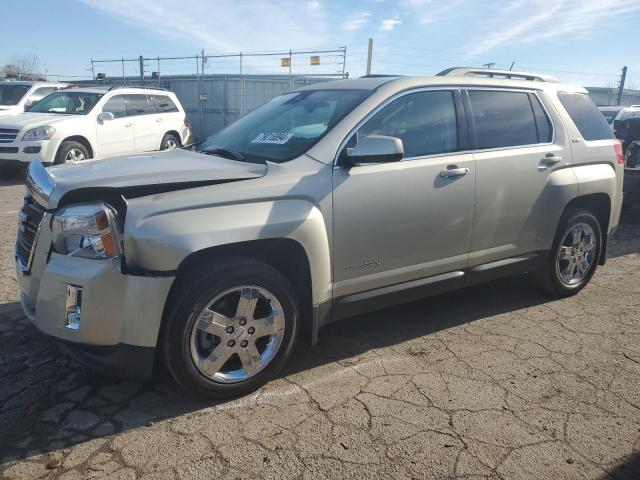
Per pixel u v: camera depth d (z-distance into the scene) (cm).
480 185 381
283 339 312
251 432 274
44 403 296
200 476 242
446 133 374
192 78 2214
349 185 322
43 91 1355
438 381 327
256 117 409
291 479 241
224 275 283
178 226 270
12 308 415
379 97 348
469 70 420
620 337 393
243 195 289
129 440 266
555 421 288
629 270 559
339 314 337
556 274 453
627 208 818
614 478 246
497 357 360
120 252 270
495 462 254
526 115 425
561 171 434
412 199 347
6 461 249
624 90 3002
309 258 309
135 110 1195
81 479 238
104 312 269
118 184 274
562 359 358
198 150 390
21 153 974
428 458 256
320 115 354
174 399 304
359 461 254
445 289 386
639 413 296
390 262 349
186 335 279
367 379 329
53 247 282
